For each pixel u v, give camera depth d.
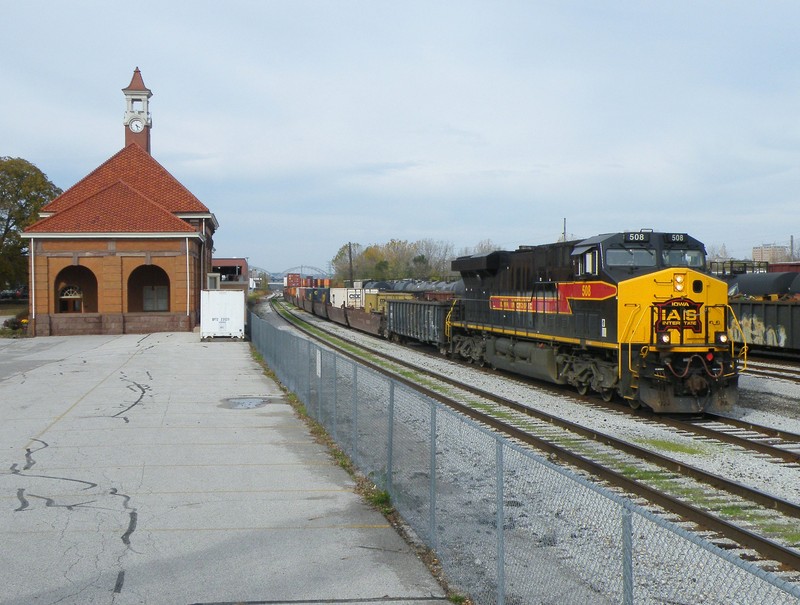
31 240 44.84
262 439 13.93
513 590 6.05
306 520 8.96
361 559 7.63
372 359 30.97
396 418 9.48
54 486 10.48
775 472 11.47
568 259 19.41
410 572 7.29
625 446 12.89
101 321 45.34
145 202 46.88
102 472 11.33
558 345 20.48
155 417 16.36
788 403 18.48
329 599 6.62
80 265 45.66
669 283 16.52
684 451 12.97
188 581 7.03
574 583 5.18
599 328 17.66
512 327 23.48
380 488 10.11
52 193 80.25
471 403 18.56
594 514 5.03
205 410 17.36
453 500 7.37
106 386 21.75
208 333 39.97
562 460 12.30
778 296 31.30
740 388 20.94
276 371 24.14
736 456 12.59
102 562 7.52
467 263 27.17
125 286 45.88
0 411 17.14
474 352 27.58
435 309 32.19
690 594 4.95
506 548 6.20
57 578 7.09
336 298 58.50
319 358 15.23
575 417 16.52
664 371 15.83
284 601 6.58
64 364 28.33
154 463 11.94
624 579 4.38
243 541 8.18
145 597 6.66
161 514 9.17
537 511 5.84
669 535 5.92
